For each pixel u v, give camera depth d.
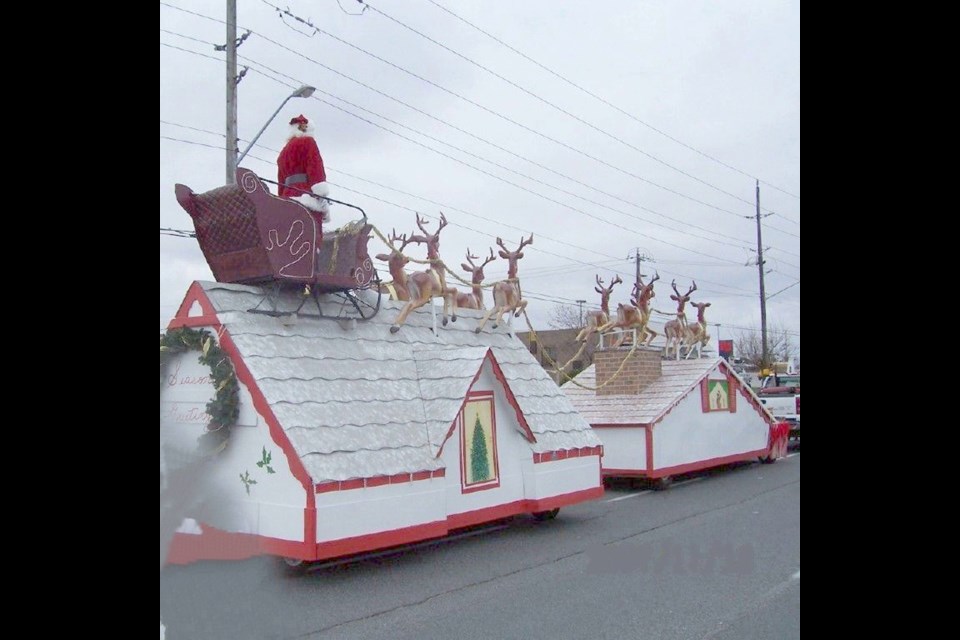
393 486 9.73
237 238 10.46
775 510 14.13
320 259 11.35
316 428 9.34
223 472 9.38
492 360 12.02
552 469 12.91
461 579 9.07
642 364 19.36
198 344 9.72
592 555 10.36
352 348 11.24
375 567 9.69
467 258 15.46
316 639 6.82
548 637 6.87
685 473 19.78
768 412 22.86
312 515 8.68
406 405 11.00
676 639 6.78
